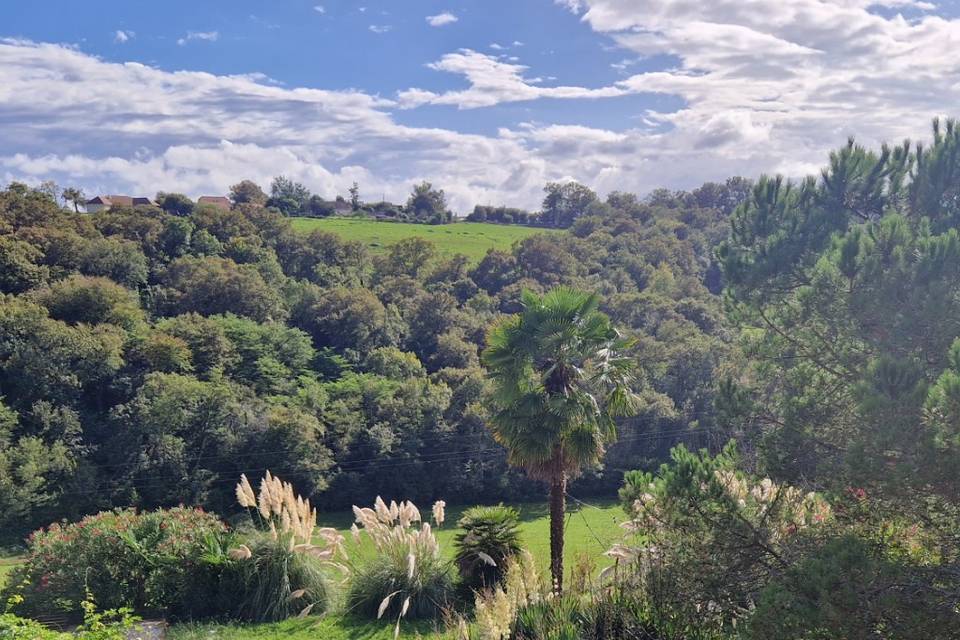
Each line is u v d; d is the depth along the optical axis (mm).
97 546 14828
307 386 44125
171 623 14539
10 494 33594
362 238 85625
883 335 8773
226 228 65438
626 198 113625
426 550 15328
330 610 15000
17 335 39688
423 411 43281
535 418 14602
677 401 44125
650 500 9344
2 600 14664
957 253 8102
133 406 38781
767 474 9062
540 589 9492
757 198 10555
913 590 6953
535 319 14656
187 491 37875
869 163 9969
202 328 45312
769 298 10016
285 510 15625
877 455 7184
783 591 6926
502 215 121562
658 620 8656
